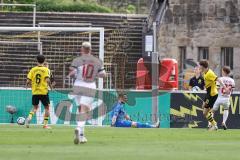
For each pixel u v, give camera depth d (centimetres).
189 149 4719
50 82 7331
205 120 8088
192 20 12612
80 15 11769
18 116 8244
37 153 4319
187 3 12625
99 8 13088
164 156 4184
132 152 4441
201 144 5200
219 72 12550
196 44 12606
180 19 12631
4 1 12781
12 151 4450
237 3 12462
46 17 11712
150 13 11044
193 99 8119
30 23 11619
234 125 8094
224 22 12512
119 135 6184
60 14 11744
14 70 10681
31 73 7200
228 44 12512
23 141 5356
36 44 10731
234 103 8100
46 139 5584
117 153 4359
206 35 12581
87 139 5641
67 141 5388
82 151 4481
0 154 4241
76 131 5088
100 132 6612
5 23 11600
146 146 4975
